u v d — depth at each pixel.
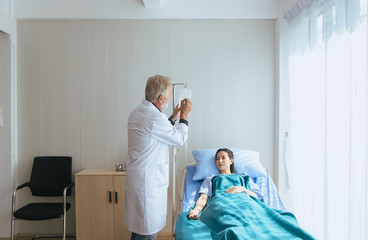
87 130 3.14
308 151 2.50
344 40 1.91
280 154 3.06
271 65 3.17
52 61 3.13
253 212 1.82
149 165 1.99
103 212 2.80
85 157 3.14
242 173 2.65
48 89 3.13
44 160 3.04
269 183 2.67
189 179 2.73
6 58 3.03
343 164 1.94
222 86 3.16
